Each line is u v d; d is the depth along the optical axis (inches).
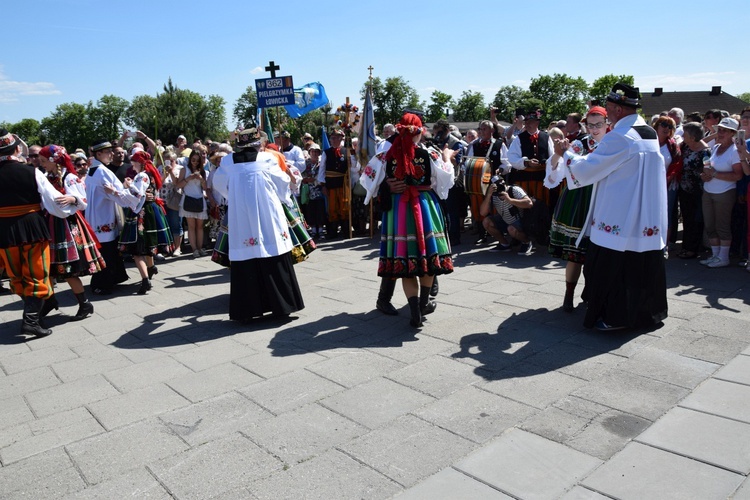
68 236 219.1
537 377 147.3
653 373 145.3
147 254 266.7
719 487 100.2
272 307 201.9
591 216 175.8
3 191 196.1
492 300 214.5
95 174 256.5
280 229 201.2
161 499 105.0
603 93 2992.1
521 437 119.6
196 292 261.9
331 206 387.5
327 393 144.6
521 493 101.7
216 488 107.2
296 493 104.7
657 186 162.7
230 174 198.5
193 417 135.7
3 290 283.9
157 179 275.0
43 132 3599.9
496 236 301.6
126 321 220.8
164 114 2001.7
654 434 117.6
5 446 127.1
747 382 136.6
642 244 163.2
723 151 233.3
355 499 102.3
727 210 233.0
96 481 111.5
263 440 123.4
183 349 183.8
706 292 205.0
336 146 385.1
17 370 175.0
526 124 303.7
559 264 266.7
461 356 163.6
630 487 101.5
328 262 310.3
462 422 127.0
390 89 2783.0
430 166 183.8
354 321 201.5
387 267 184.2
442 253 184.5
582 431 120.7
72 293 274.2
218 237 229.0
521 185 305.6
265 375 158.1
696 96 2815.0
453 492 103.0
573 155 170.9
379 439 121.6
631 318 166.2
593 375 146.4
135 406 143.5
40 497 107.2
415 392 142.6
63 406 146.3
